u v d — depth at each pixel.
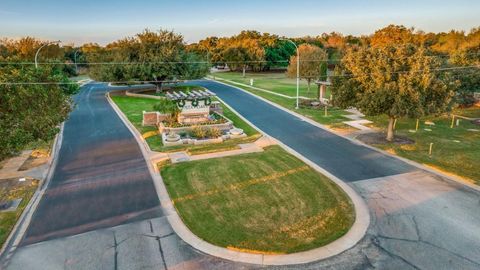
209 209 13.53
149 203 14.24
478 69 32.62
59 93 18.48
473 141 22.86
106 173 17.73
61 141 23.72
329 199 14.28
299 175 16.84
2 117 14.23
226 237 11.61
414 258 10.44
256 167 17.92
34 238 11.67
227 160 19.11
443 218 12.77
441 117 30.05
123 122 29.44
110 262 10.38
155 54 44.59
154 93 45.25
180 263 10.31
